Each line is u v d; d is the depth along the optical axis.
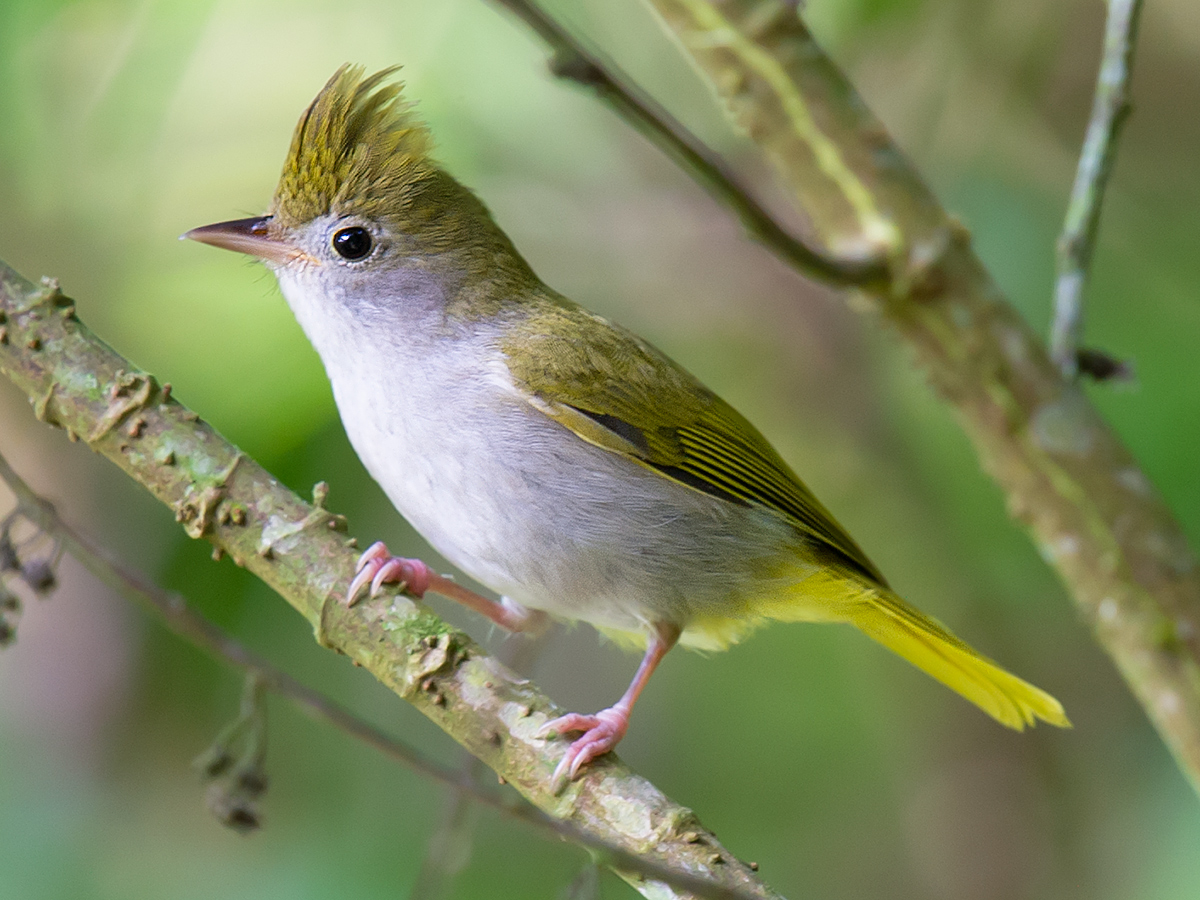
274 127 11.48
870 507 12.98
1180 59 12.45
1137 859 11.08
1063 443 8.55
